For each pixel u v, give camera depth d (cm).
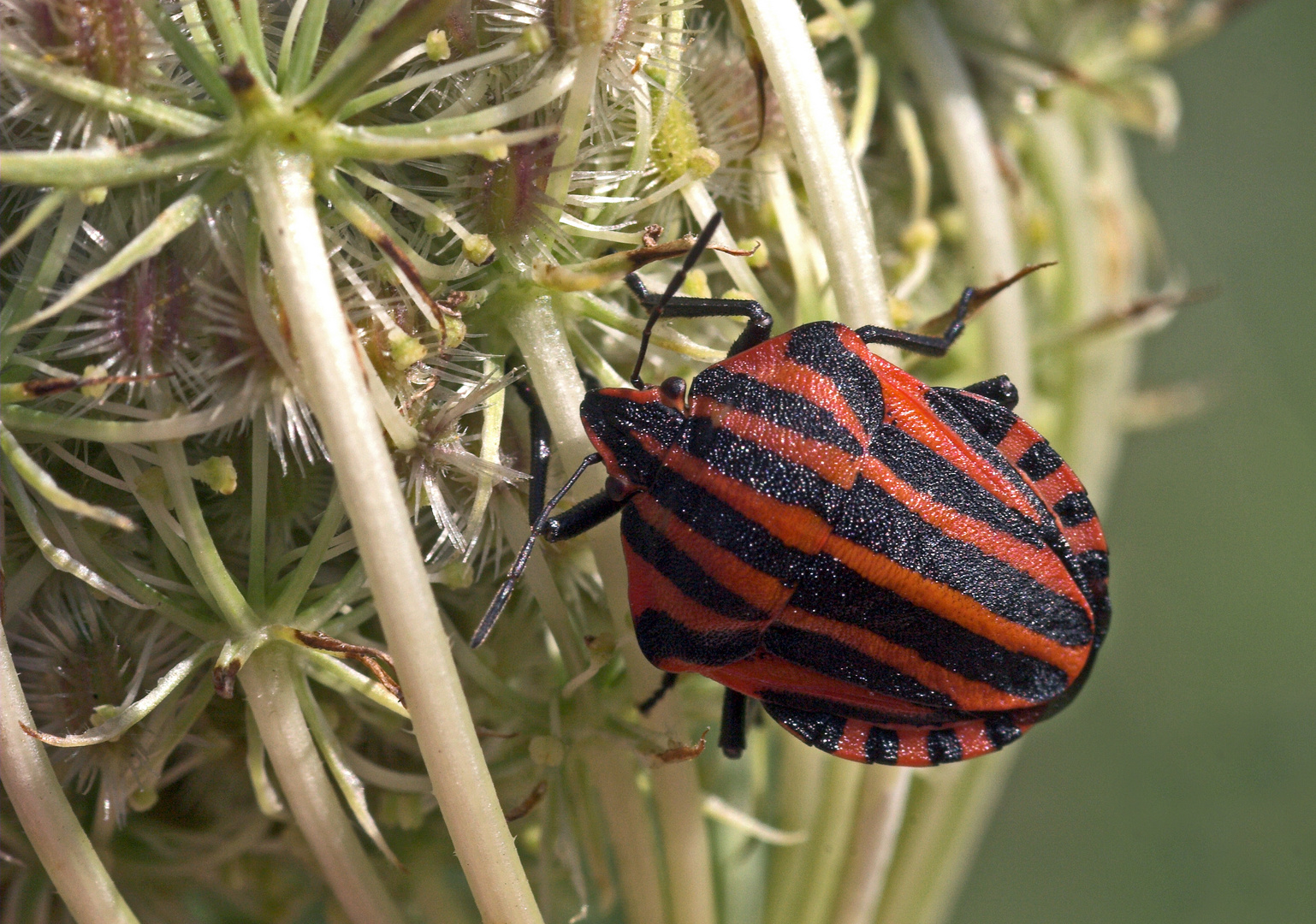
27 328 6
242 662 6
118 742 6
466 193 6
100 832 7
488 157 6
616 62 6
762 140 7
